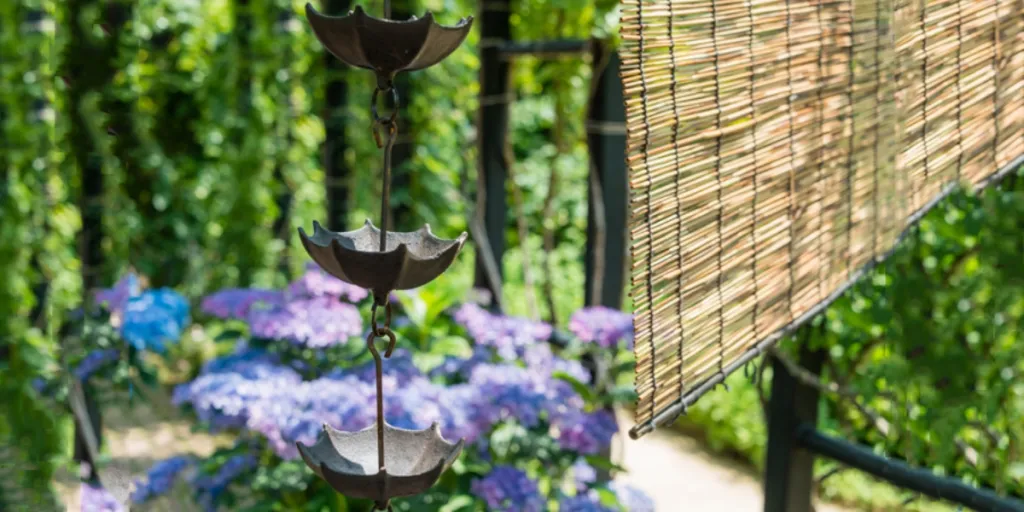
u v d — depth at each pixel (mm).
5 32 2326
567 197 6062
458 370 2781
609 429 2604
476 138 3766
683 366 1390
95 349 2689
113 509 2459
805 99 1524
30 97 2387
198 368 4754
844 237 1678
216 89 4844
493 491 2334
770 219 1517
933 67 1726
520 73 3906
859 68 1604
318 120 4840
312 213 5055
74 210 2578
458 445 1002
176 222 4914
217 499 2596
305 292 2777
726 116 1388
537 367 2705
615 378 2998
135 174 4711
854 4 1577
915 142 1740
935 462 2096
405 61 938
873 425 2391
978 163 1863
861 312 2158
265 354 2688
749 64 1416
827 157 1589
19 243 2410
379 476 941
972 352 2023
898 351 2115
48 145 2439
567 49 3215
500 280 3723
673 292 1355
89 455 2639
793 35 1482
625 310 3859
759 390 2338
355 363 2668
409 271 928
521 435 2518
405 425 2260
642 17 1247
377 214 3957
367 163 3939
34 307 2502
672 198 1327
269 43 4699
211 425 2508
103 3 2592
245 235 4984
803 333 2293
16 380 2432
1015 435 1995
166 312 2881
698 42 1330
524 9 3516
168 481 2674
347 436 1034
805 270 1605
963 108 1803
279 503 2529
